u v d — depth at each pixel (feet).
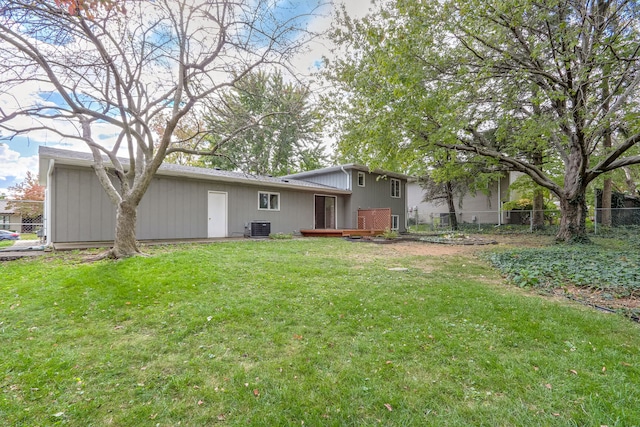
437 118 22.29
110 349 8.87
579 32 18.21
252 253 24.97
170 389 7.05
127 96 20.65
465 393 6.86
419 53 21.21
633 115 18.94
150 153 22.04
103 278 15.44
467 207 73.10
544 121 22.21
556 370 7.72
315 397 6.73
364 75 25.61
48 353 8.59
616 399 6.55
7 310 11.63
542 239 40.65
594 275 16.74
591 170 31.17
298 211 47.67
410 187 84.94
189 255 21.48
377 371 7.74
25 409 6.30
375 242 38.75
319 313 11.71
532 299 13.73
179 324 10.61
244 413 6.27
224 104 22.45
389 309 12.16
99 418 6.10
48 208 29.14
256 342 9.35
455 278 18.03
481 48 22.41
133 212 21.86
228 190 39.34
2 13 13.87
